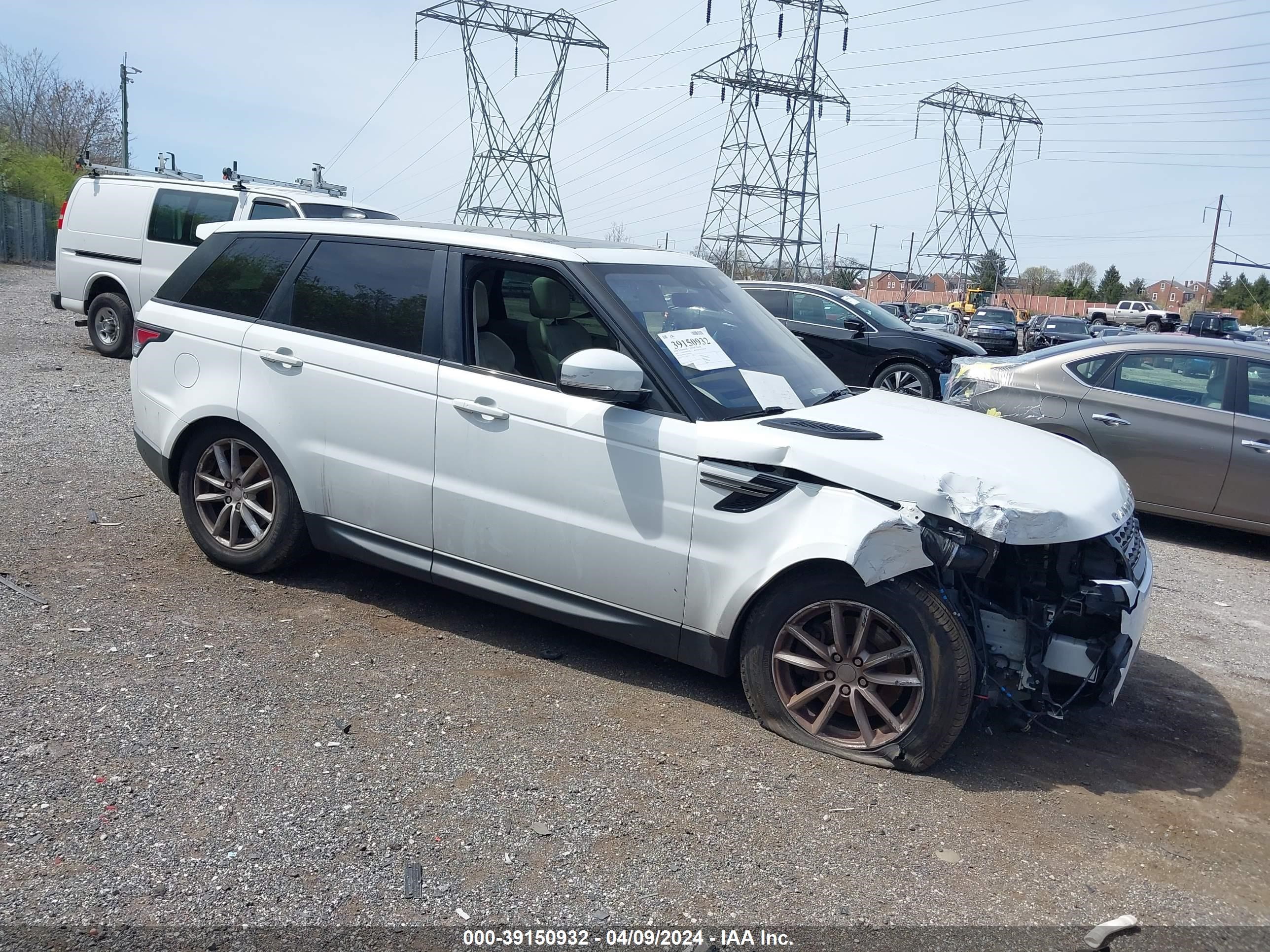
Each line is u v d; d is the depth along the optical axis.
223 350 5.02
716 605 3.95
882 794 3.55
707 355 4.32
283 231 5.11
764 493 3.82
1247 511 7.78
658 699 4.16
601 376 3.87
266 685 3.98
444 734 3.72
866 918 2.86
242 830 3.03
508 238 4.57
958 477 3.66
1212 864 3.31
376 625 4.69
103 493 6.41
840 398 4.66
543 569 4.29
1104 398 8.23
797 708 3.87
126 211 12.31
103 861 2.82
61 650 4.10
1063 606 3.70
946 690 3.58
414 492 4.52
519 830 3.15
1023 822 3.47
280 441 4.83
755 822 3.31
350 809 3.18
